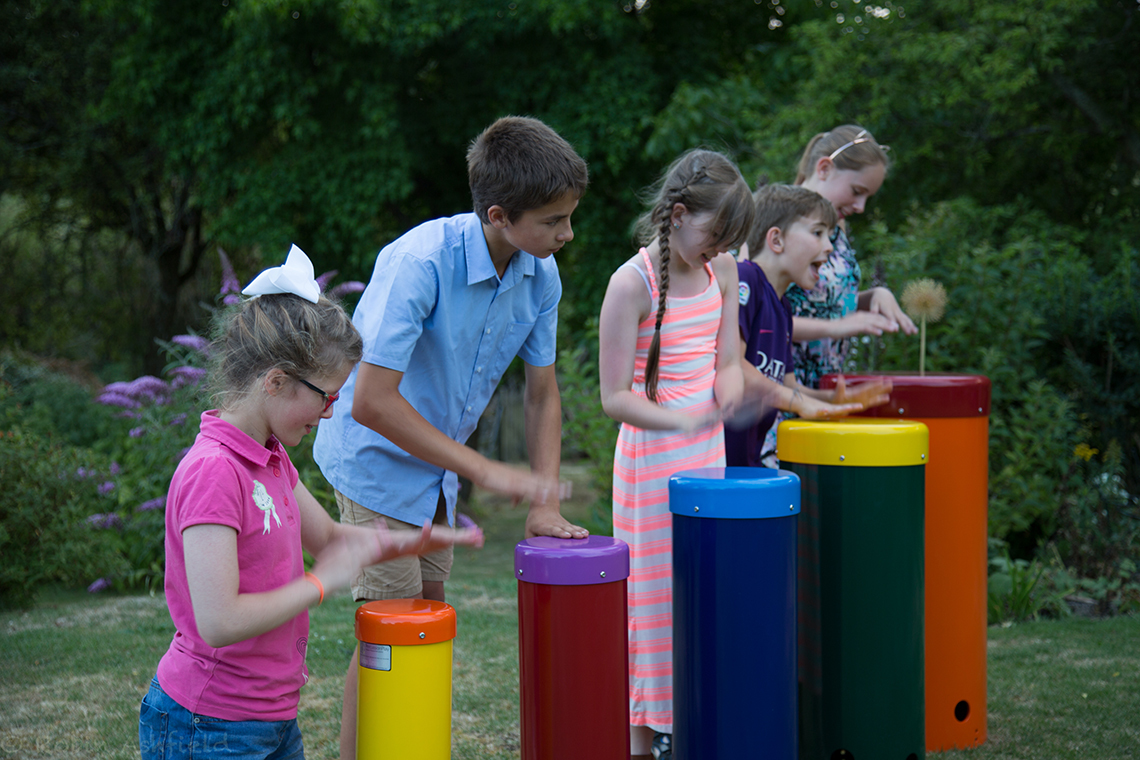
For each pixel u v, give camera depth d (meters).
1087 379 6.16
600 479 6.57
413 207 11.82
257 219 9.98
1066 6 8.22
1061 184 10.03
